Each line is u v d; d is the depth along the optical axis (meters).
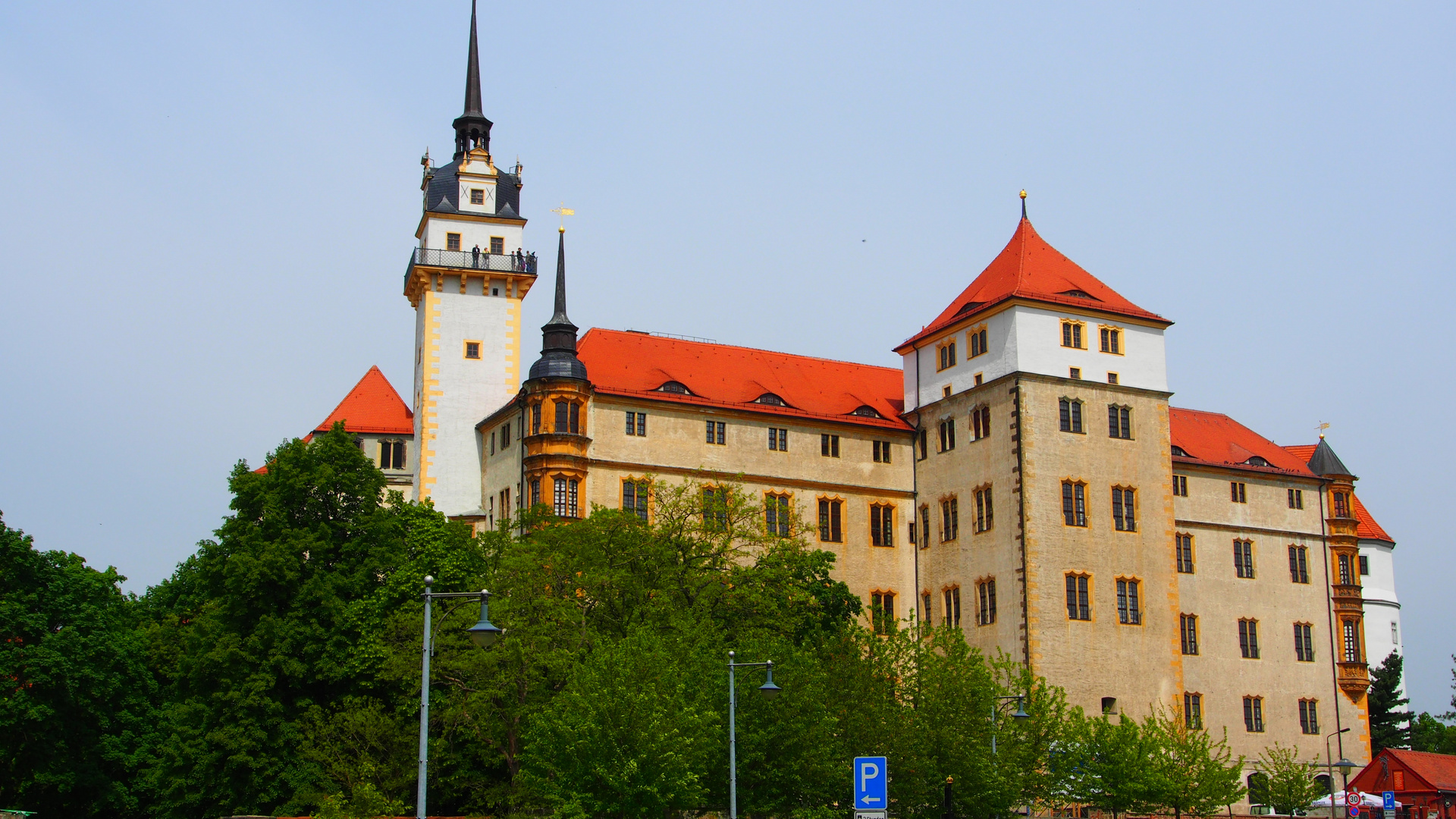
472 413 104.69
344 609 80.75
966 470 101.94
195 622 83.94
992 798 70.06
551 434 93.81
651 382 100.06
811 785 66.06
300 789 75.62
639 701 62.16
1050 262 104.69
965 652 74.38
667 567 81.81
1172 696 98.25
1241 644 113.06
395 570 83.19
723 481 98.81
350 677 80.06
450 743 77.88
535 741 66.44
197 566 106.81
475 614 74.94
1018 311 98.88
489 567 85.19
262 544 81.12
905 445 107.38
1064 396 99.12
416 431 108.38
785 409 103.00
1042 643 94.50
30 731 77.38
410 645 77.25
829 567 93.06
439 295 105.62
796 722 66.25
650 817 62.62
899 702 72.88
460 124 109.81
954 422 103.81
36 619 79.12
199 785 78.06
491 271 105.75
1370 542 141.00
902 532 105.69
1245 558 115.06
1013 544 96.62
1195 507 113.75
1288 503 118.31
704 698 66.31
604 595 79.19
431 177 107.56
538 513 87.75
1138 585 98.94
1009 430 98.00
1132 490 100.31
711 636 72.81
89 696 79.31
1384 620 140.00
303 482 83.19
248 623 80.81
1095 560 97.75
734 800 61.12
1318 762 113.50
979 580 99.50
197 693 80.88
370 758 75.81
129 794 84.00
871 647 74.06
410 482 112.75
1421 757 107.12
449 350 105.19
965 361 103.56
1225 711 110.94
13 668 77.12
